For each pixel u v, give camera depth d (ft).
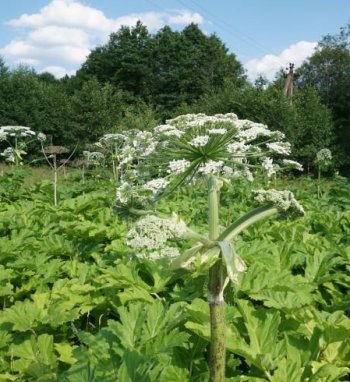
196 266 9.31
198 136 10.03
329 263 18.74
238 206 35.45
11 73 172.96
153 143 10.66
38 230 27.27
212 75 252.83
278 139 11.12
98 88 158.92
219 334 9.48
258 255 19.51
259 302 17.17
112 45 254.68
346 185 45.47
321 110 139.54
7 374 13.37
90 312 17.20
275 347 12.83
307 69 204.85
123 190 10.62
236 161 10.77
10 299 18.52
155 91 253.85
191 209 33.65
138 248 9.23
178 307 13.67
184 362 13.12
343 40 201.67
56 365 13.65
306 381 11.80
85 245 23.66
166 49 250.78
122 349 12.33
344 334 12.59
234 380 11.38
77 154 157.17
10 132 52.39
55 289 17.51
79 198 34.14
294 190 47.21
